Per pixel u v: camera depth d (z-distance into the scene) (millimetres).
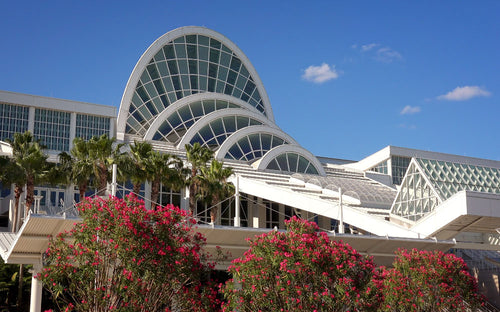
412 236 45031
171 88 77188
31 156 42688
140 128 73562
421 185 49656
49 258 23391
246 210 61688
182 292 24062
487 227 46188
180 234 24391
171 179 45438
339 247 25875
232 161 63969
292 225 26438
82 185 41438
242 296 24922
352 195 56531
